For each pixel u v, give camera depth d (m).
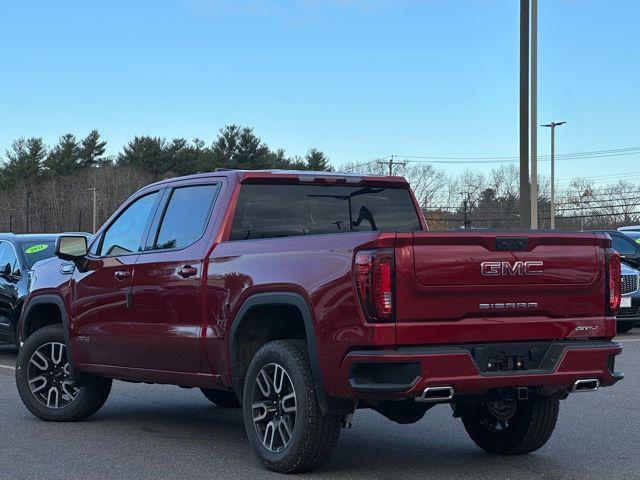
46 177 111.06
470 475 6.10
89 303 7.79
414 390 5.34
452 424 8.09
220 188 6.98
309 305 5.75
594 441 7.30
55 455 6.73
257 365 6.16
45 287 8.33
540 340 5.85
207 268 6.65
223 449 6.93
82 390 8.07
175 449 6.94
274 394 6.15
